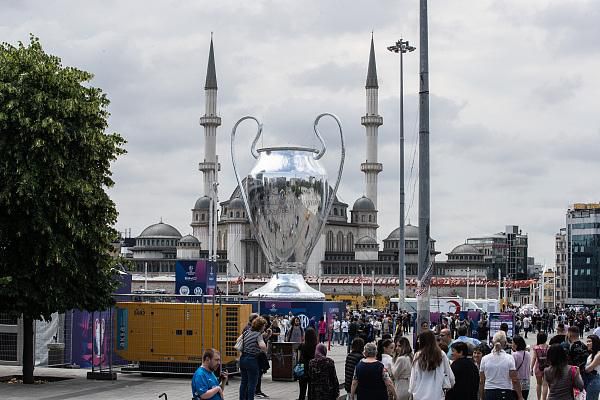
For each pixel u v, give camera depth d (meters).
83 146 40.25
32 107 38.81
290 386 39.34
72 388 37.69
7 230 39.25
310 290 63.69
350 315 80.50
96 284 41.28
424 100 37.22
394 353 27.02
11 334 47.03
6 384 39.34
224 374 23.36
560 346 23.20
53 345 47.16
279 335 49.12
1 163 38.84
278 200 60.62
